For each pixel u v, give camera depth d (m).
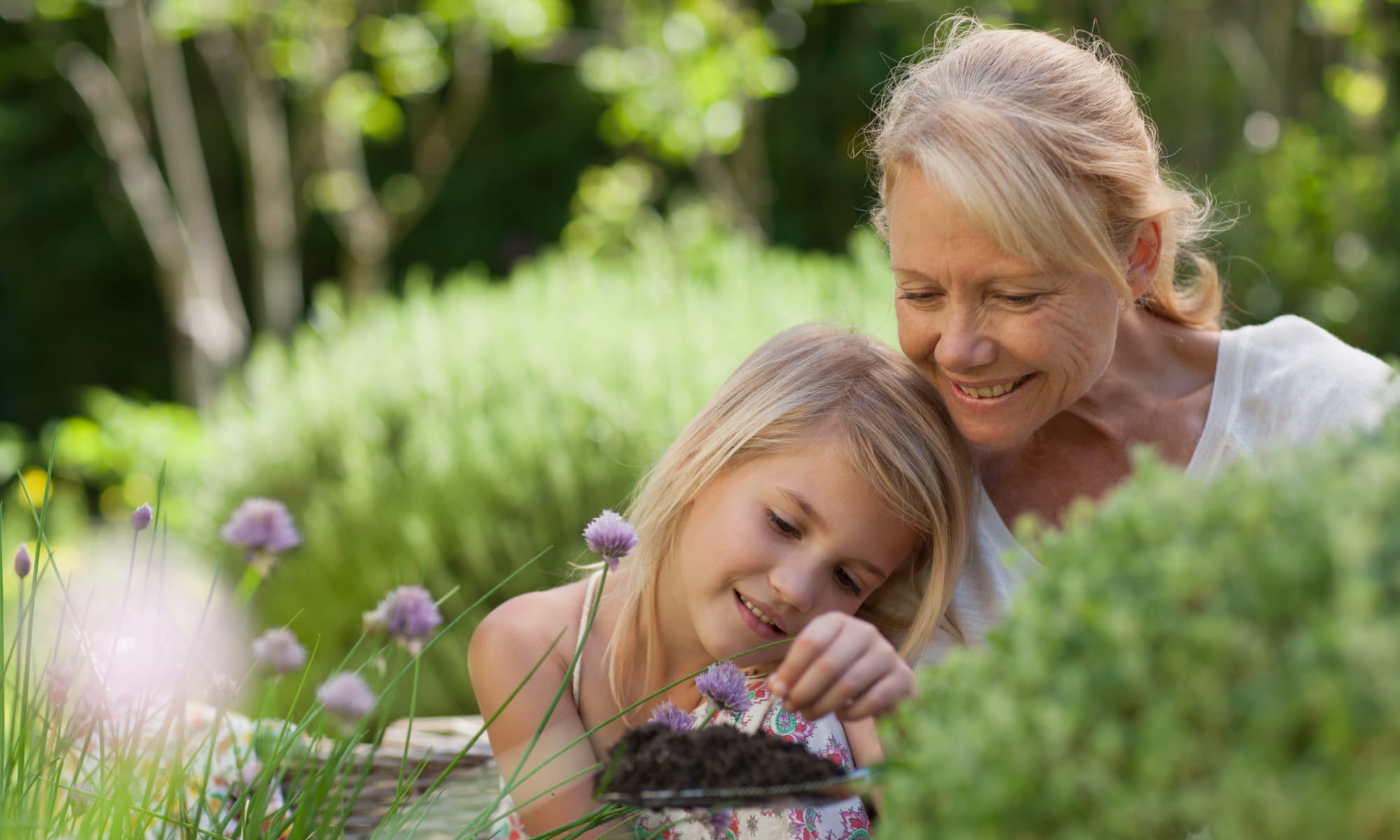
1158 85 7.78
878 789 1.11
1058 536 0.95
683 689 1.85
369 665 1.47
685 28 7.55
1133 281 1.69
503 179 11.78
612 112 8.20
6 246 11.99
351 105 8.08
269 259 8.50
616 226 8.63
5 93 11.46
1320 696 0.73
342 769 1.45
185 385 8.59
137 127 9.22
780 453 1.73
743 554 1.69
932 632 1.83
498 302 5.01
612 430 4.06
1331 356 1.90
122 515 6.40
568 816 1.67
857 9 11.16
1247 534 0.81
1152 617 0.82
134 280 12.52
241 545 1.57
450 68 10.09
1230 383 1.91
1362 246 6.20
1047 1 7.92
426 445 4.25
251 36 7.91
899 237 1.62
